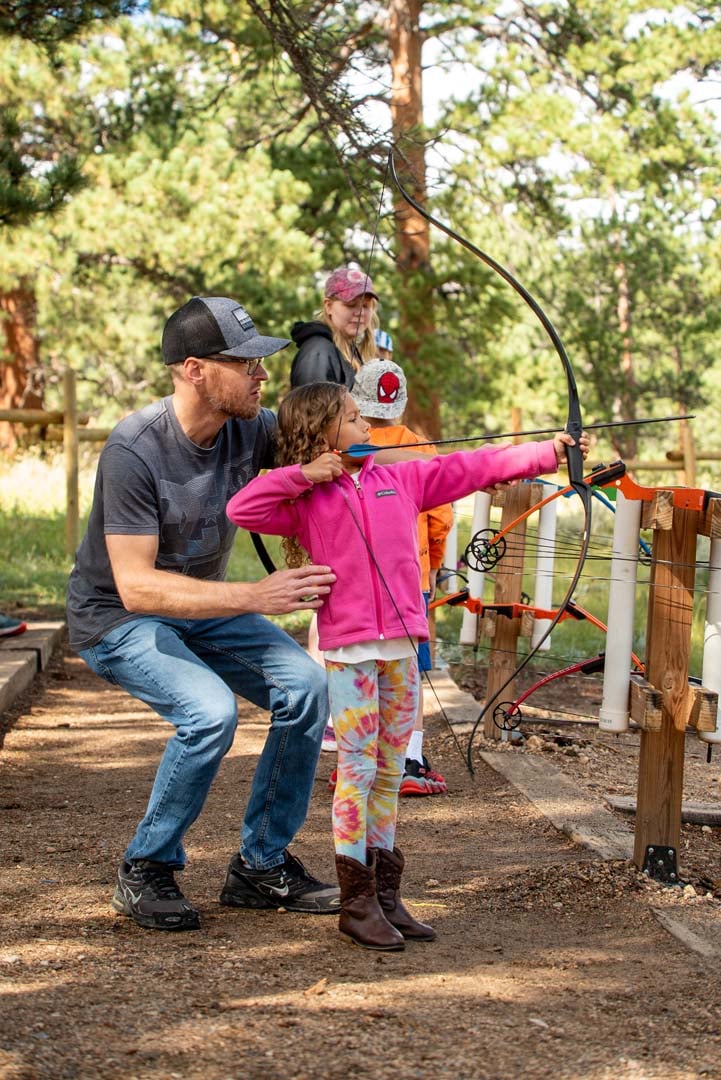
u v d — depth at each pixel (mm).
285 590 3383
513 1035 2773
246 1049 2652
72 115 18688
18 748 5926
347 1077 2533
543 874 4078
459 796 5223
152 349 22516
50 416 11672
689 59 19234
